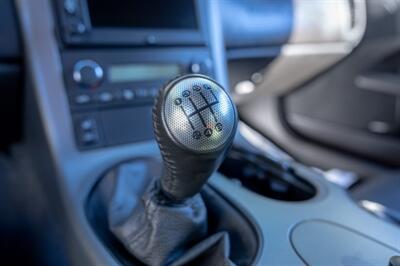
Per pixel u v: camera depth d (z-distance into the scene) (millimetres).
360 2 1128
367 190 882
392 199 825
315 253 426
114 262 449
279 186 596
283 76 1232
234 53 991
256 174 629
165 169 384
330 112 1497
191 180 374
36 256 718
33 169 741
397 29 1340
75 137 603
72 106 606
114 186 552
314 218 485
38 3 596
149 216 432
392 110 1365
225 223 493
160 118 344
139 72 667
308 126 1553
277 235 450
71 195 550
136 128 653
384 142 1378
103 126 626
